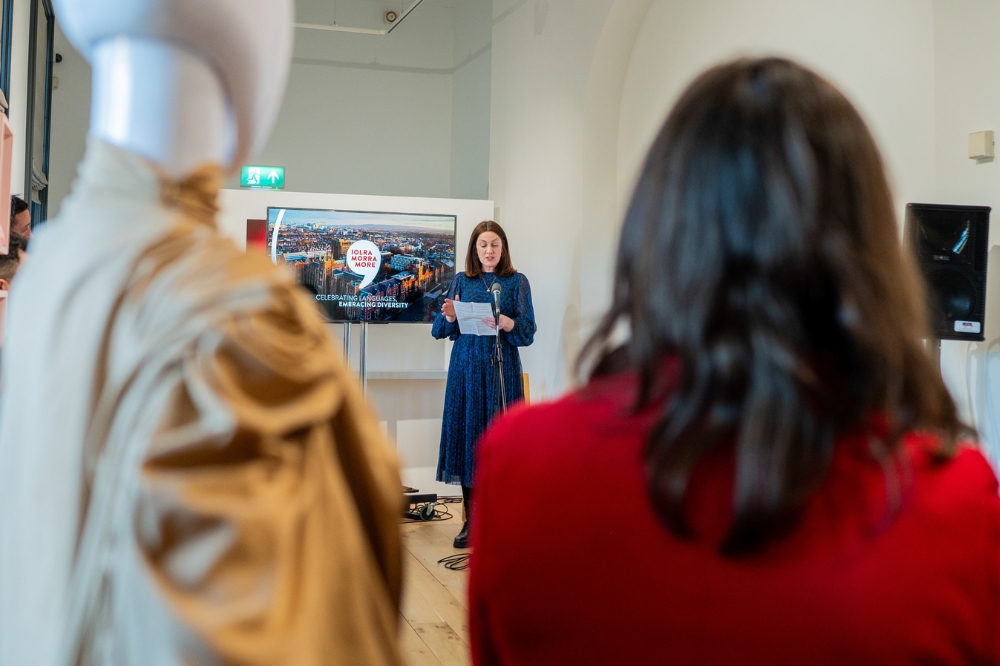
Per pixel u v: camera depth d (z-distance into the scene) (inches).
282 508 17.6
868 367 19.9
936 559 19.8
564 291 220.5
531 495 23.5
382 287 232.7
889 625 19.5
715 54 176.4
